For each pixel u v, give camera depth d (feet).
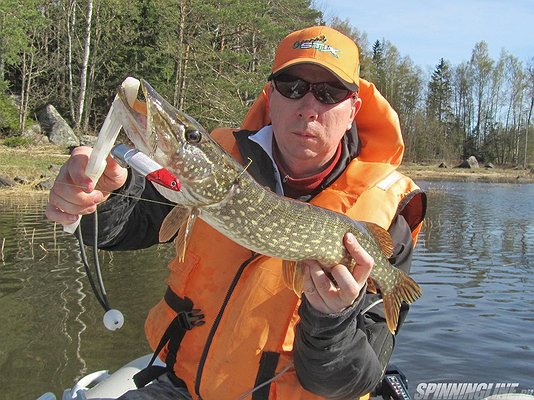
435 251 10.06
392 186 2.56
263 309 2.28
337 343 2.01
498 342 5.22
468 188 29.81
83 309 5.74
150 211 2.55
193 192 2.02
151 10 25.04
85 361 4.53
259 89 21.50
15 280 6.68
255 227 2.11
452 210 17.84
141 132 1.91
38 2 27.63
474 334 5.41
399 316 2.48
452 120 61.67
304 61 2.33
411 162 52.11
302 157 2.45
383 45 55.88
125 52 26.35
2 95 25.94
